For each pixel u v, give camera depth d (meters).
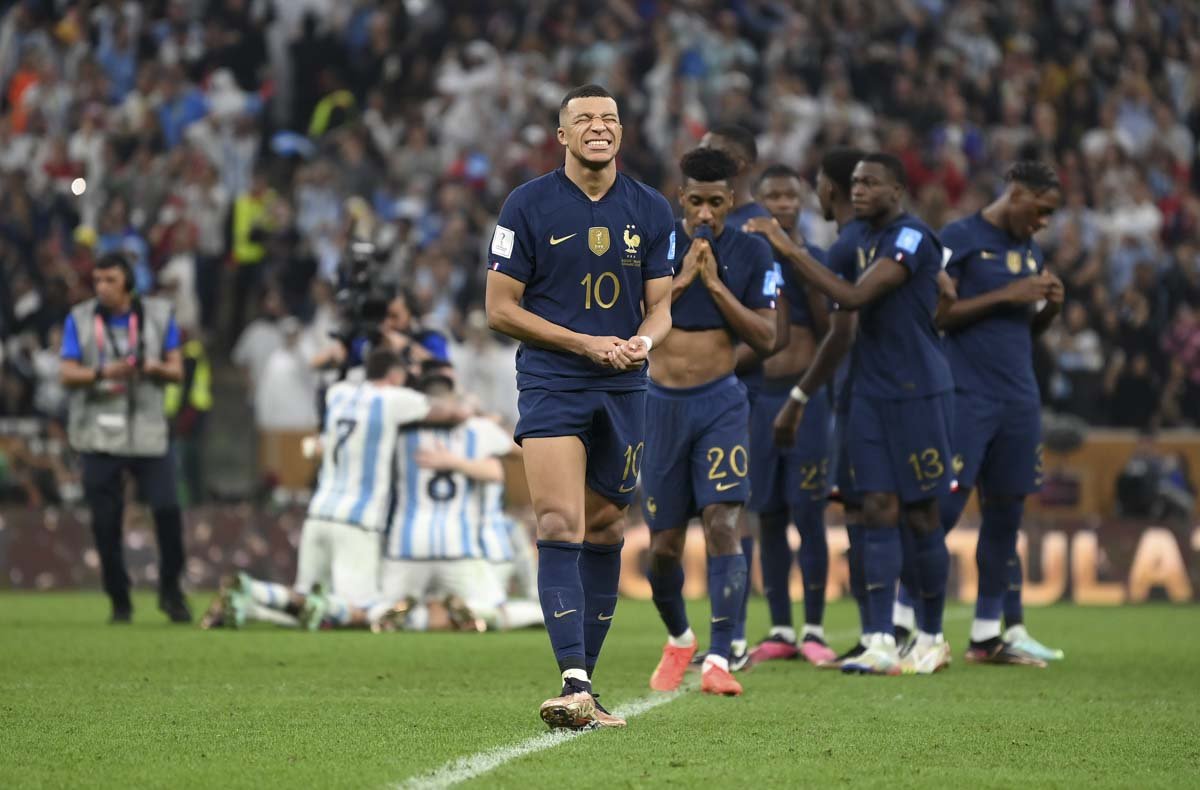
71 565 56.25
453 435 41.25
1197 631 42.72
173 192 75.19
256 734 20.42
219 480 60.09
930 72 86.44
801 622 45.56
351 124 80.88
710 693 25.77
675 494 26.41
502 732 20.66
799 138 81.12
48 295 65.88
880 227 29.73
